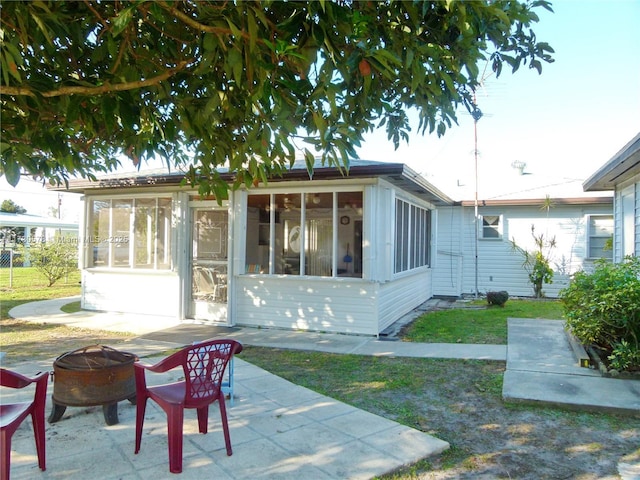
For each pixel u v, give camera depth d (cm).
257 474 291
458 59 297
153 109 367
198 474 291
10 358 582
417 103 337
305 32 248
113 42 295
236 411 404
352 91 338
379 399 440
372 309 745
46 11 260
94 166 576
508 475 297
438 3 262
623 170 743
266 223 820
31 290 1410
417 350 637
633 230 809
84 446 332
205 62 274
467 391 462
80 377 362
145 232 916
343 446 332
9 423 267
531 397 422
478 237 1366
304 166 780
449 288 1353
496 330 780
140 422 324
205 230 878
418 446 332
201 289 880
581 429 369
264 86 258
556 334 713
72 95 286
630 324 500
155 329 790
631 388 447
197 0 263
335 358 600
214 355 316
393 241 805
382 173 702
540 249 1295
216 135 371
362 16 254
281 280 805
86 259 975
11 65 239
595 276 586
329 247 775
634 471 301
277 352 634
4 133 303
